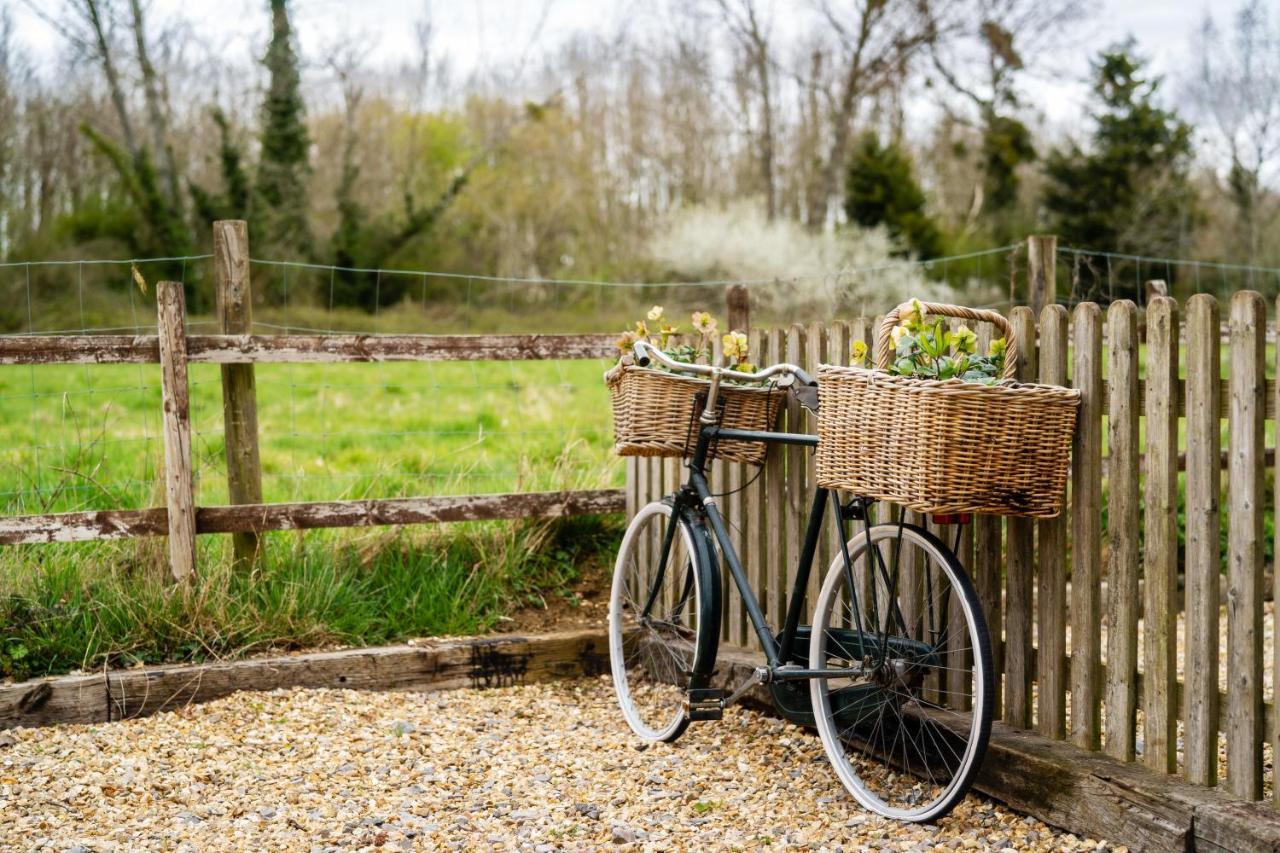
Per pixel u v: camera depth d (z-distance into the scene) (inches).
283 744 157.9
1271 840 101.8
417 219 1310.3
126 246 1191.6
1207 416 112.1
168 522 186.2
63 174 1240.2
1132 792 115.4
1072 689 130.6
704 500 156.9
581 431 408.5
